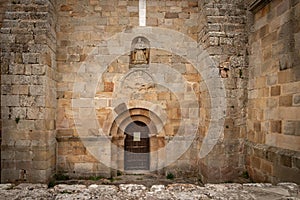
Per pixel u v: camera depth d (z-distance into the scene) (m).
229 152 8.83
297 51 6.42
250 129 8.69
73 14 9.94
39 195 4.92
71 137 9.77
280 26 7.16
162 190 5.28
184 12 10.25
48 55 8.86
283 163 6.78
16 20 8.77
